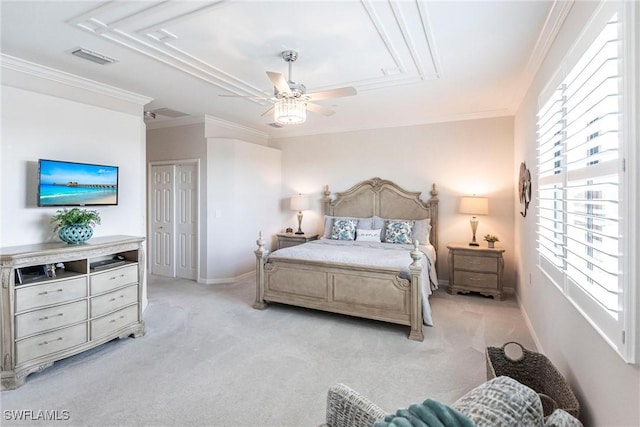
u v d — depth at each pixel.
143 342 3.08
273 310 3.97
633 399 1.26
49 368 2.59
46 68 3.03
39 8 2.13
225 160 5.19
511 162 4.70
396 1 2.07
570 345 2.02
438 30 2.42
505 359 2.32
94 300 2.83
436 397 2.23
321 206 6.02
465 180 4.97
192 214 5.36
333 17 2.25
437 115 4.95
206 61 2.98
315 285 3.72
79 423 1.96
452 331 3.34
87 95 3.41
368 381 2.43
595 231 1.53
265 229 5.96
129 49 2.72
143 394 2.25
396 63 3.02
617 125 1.38
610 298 1.47
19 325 2.37
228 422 1.98
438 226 5.14
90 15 2.22
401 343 3.07
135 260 3.28
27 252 2.43
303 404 2.15
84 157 3.31
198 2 2.08
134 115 3.87
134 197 3.83
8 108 2.77
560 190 2.30
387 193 5.43
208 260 5.16
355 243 4.89
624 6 1.23
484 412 0.92
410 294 3.26
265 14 2.21
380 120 5.25
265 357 2.79
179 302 4.26
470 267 4.51
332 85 3.58
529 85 3.41
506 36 2.50
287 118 2.78
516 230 4.48
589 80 1.65
